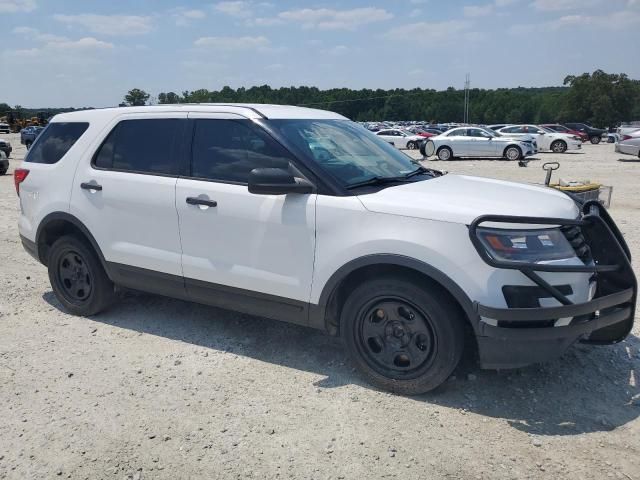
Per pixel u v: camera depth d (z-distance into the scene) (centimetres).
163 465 302
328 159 398
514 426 334
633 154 2320
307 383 386
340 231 364
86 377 398
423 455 307
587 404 356
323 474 293
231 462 304
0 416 351
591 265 347
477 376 390
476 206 344
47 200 501
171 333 472
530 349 326
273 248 390
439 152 2633
